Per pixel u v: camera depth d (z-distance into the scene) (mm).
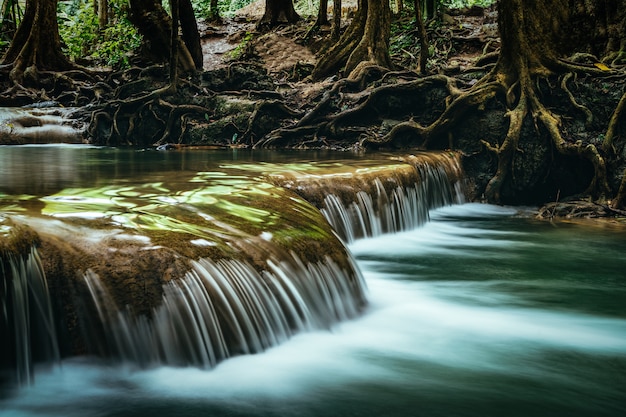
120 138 17031
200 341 4840
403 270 8562
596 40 15180
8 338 4281
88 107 17594
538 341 6102
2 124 16328
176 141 16797
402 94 15703
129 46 22344
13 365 4305
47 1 20156
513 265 9023
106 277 4711
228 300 5113
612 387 5082
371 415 4445
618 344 6055
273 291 5543
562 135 13820
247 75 17844
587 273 8672
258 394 4613
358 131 15602
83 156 12453
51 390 4395
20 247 4504
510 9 14398
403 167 11117
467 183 14414
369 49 17547
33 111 17219
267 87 17719
